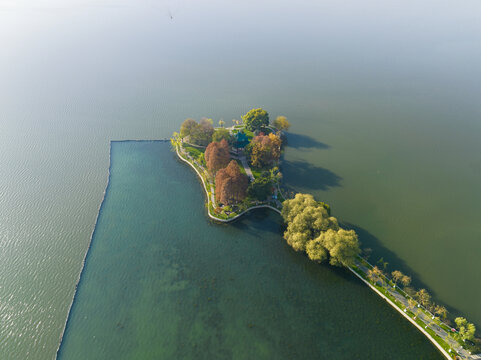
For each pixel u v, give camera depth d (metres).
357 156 196.12
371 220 145.75
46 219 149.62
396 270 120.38
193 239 137.88
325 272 120.69
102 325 103.94
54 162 194.50
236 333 101.19
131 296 113.44
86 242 137.38
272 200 156.25
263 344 98.06
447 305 108.00
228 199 144.12
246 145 184.62
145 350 96.94
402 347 96.12
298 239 122.00
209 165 161.12
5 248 133.88
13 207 157.12
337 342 98.25
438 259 125.81
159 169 186.50
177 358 94.88
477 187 167.62
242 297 112.62
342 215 148.62
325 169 183.25
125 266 125.25
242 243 135.38
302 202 131.38
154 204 158.62
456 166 184.88
